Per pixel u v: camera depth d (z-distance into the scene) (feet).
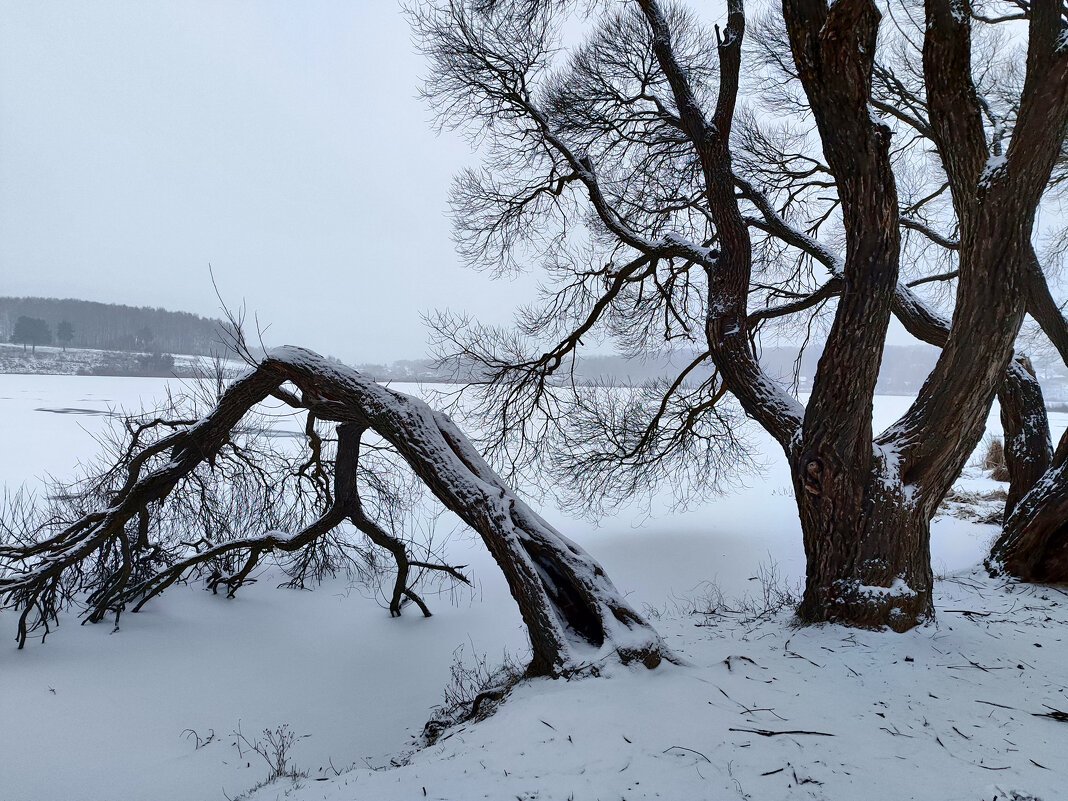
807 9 16.72
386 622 36.58
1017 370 30.45
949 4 17.39
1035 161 16.70
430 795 10.92
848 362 18.33
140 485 28.40
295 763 20.66
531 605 17.35
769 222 30.40
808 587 20.18
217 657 30.55
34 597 29.37
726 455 46.19
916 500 18.85
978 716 13.19
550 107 37.91
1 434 91.56
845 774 10.87
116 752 21.40
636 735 12.36
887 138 17.22
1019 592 24.45
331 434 45.78
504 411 38.96
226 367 43.73
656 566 42.68
